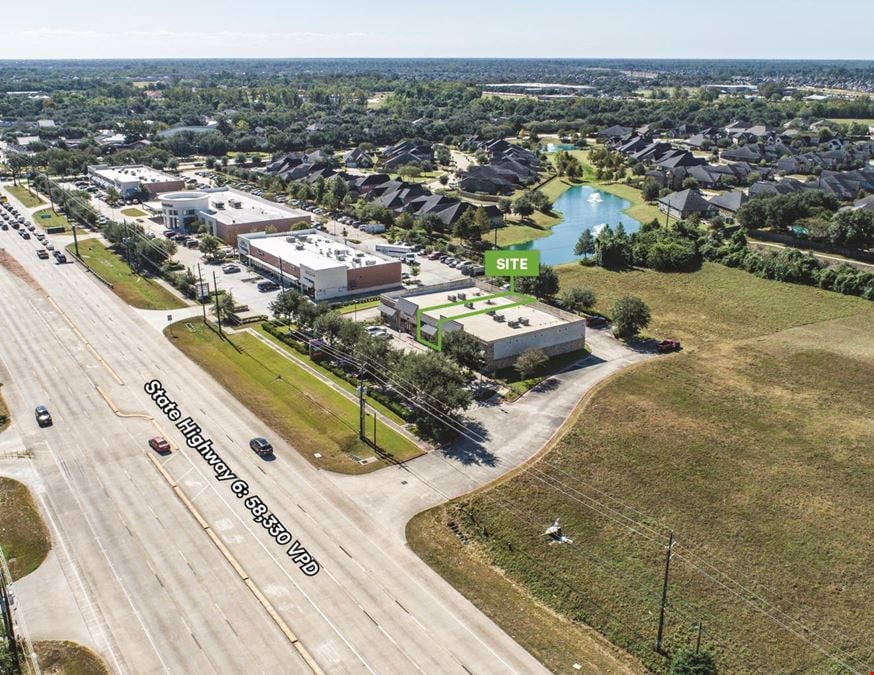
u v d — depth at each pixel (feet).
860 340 385.70
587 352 367.45
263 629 184.24
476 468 257.75
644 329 401.08
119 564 205.98
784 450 273.75
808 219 566.36
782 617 194.90
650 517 233.96
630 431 284.00
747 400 313.32
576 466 259.80
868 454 271.69
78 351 351.25
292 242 507.71
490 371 335.88
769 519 233.96
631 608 197.06
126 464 255.09
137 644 178.60
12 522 221.46
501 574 209.15
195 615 188.24
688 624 191.93
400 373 296.10
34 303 417.49
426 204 643.86
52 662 172.14
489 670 173.88
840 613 196.65
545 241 605.73
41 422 279.49
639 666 179.32
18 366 333.01
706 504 240.94
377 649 178.91
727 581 207.31
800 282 483.92
